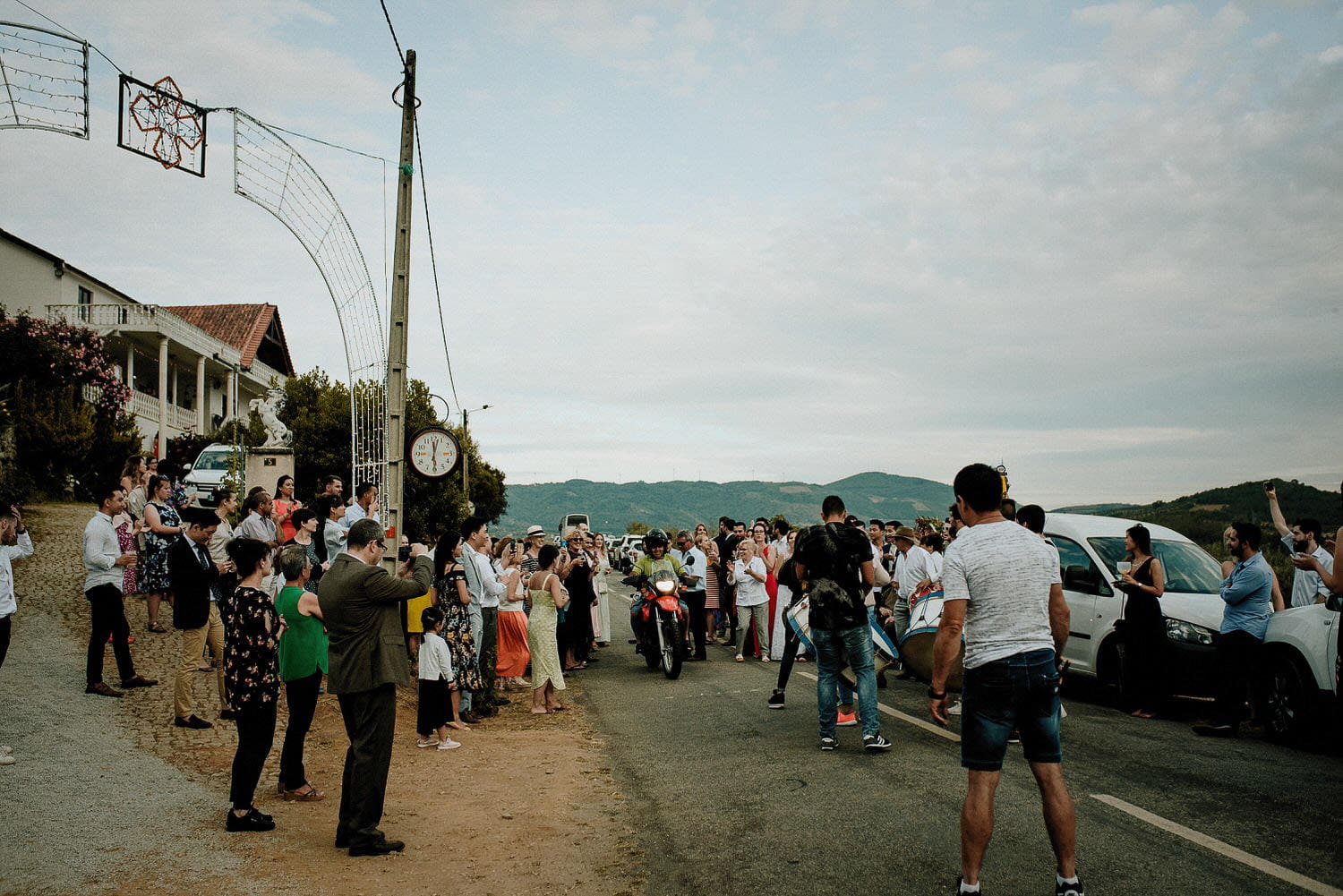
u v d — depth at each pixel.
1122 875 4.86
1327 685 7.63
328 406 28.14
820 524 8.29
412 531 30.12
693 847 5.66
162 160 10.00
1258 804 6.14
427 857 5.51
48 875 4.93
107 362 28.91
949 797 6.45
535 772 7.70
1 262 31.27
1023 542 4.67
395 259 10.90
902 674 12.29
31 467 25.12
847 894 4.76
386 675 5.56
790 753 8.01
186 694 8.38
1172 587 10.20
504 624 12.02
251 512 10.81
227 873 5.10
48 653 11.01
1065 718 9.27
